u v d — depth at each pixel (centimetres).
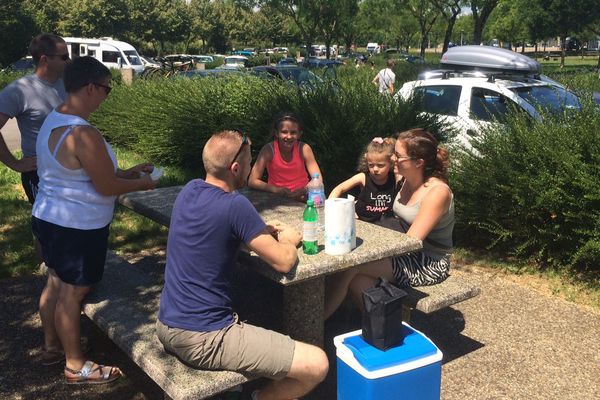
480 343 399
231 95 895
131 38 5284
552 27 3412
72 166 313
